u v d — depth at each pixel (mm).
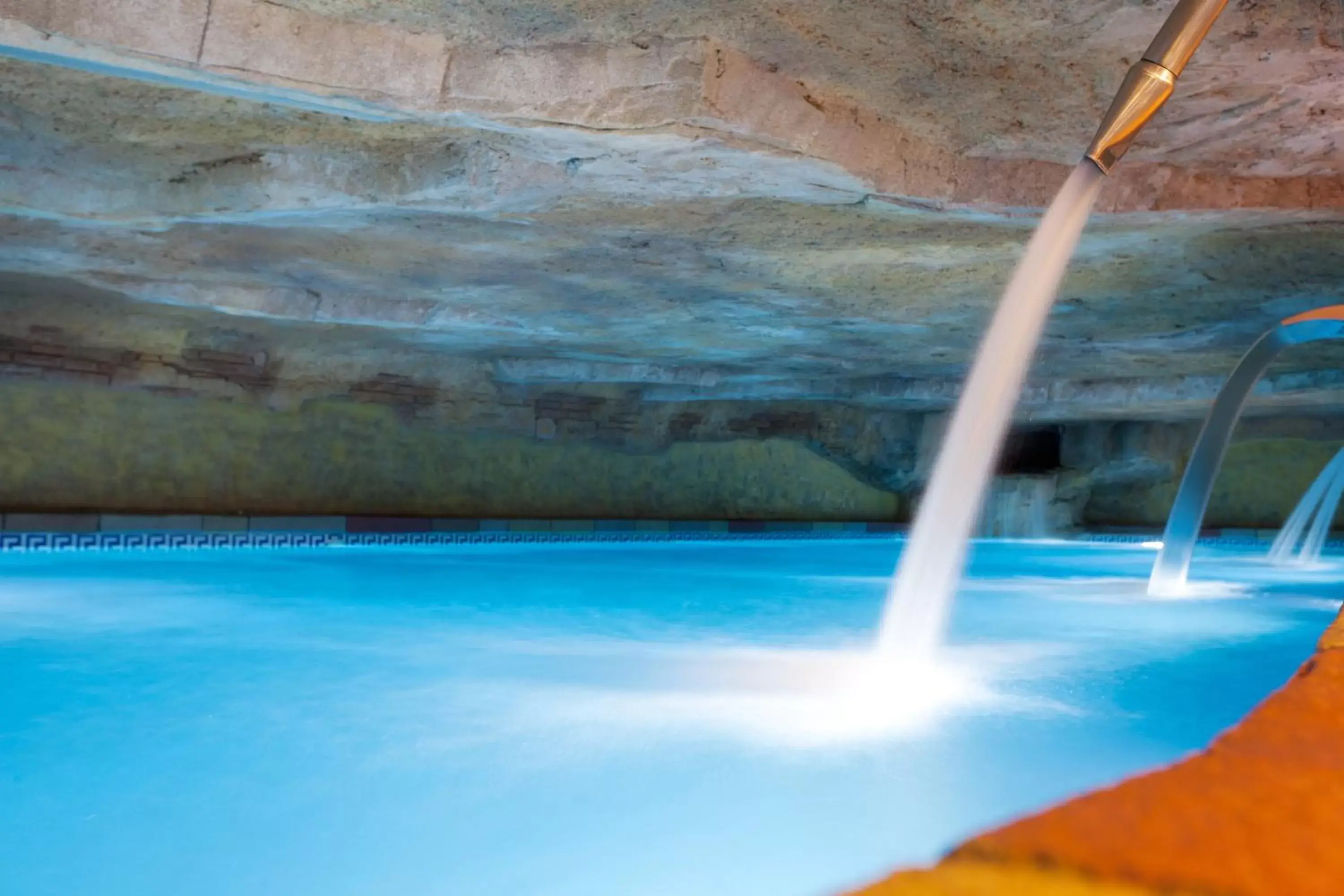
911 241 6086
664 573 8305
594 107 3818
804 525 14039
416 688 3330
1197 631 4891
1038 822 962
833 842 1941
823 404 14203
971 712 3012
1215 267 6465
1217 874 831
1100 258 6305
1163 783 1082
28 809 2109
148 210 5289
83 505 9258
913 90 4102
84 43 3307
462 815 2078
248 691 3289
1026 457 15766
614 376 11523
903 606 4340
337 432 10922
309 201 5047
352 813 2090
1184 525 6992
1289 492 14633
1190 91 3979
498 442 12195
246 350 10078
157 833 1975
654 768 2400
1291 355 9953
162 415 9750
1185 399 11539
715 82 3771
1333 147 4473
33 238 6488
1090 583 7797
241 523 9695
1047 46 3707
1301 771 1113
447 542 11141
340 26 3605
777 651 4133
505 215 5676
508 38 3725
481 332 9477
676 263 6820
